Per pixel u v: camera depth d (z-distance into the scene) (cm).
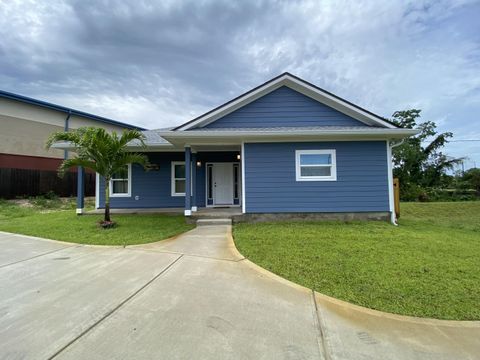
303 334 268
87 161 823
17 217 1077
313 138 895
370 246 574
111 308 315
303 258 500
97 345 244
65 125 1972
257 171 905
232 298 345
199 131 855
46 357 227
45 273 434
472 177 2231
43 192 1736
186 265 473
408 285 380
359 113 933
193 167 1077
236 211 1008
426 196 1970
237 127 962
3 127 1634
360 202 892
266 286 384
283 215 896
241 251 555
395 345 252
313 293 361
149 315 300
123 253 554
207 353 235
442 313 310
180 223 887
